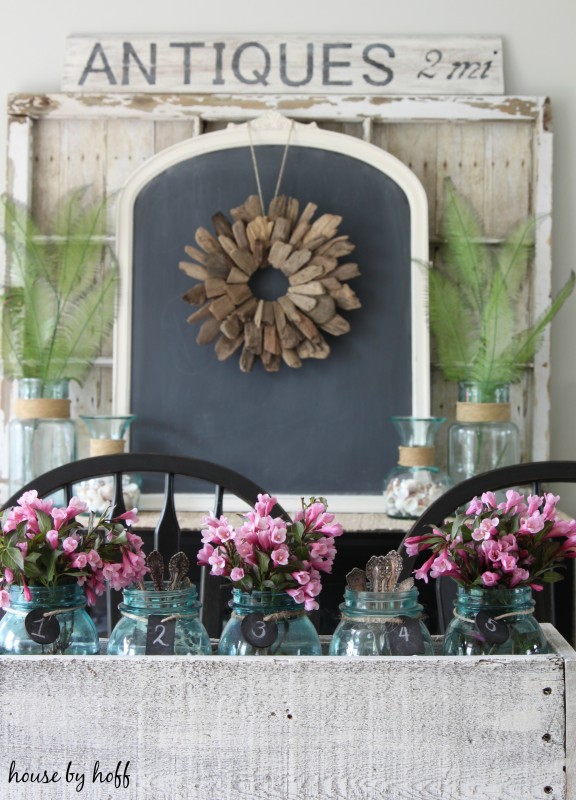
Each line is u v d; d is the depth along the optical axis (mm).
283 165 2760
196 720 905
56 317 2656
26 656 920
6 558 976
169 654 957
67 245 2689
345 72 2766
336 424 2762
